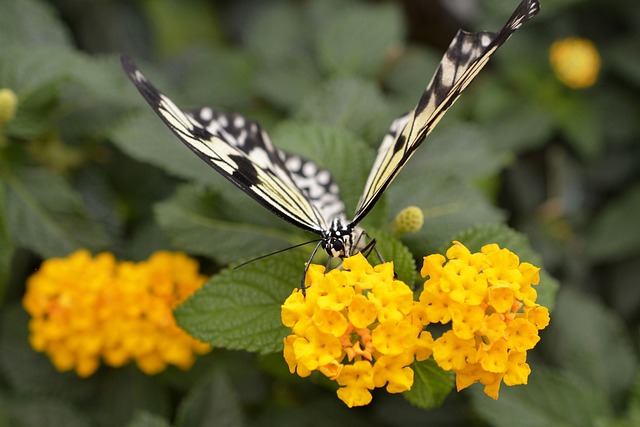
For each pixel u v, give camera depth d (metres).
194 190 0.64
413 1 0.95
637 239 0.83
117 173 0.72
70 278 0.67
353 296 0.55
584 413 0.66
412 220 0.61
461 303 0.55
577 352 0.70
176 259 0.67
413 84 0.82
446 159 0.68
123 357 0.67
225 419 0.66
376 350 0.55
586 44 0.85
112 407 0.68
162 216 0.64
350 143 0.63
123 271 0.66
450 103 0.55
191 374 0.69
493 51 0.55
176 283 0.67
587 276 0.85
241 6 1.00
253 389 0.70
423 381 0.58
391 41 0.80
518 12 0.55
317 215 0.60
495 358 0.55
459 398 0.71
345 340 0.55
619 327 0.71
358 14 0.81
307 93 0.78
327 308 0.55
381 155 0.60
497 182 0.83
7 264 0.65
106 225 0.71
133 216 0.72
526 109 0.85
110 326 0.67
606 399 0.69
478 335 0.56
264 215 0.64
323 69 0.80
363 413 0.72
